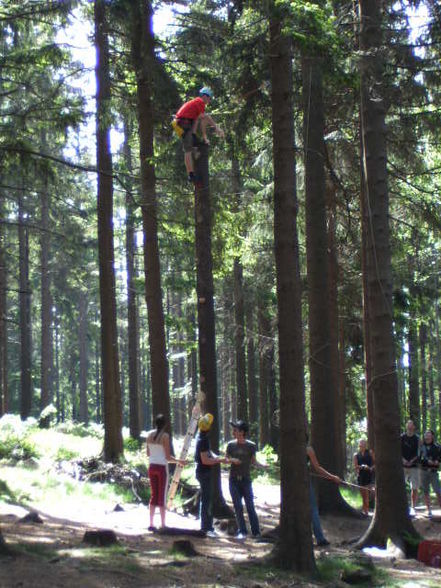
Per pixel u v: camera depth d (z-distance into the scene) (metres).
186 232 16.55
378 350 10.91
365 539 10.65
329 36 8.34
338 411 18.38
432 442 14.35
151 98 15.73
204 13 14.18
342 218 18.59
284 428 8.41
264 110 13.16
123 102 17.30
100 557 7.91
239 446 11.38
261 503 16.33
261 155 16.89
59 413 58.47
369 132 11.35
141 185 15.52
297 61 13.77
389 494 10.57
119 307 47.19
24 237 33.81
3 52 17.22
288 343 8.48
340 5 13.68
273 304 24.62
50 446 19.28
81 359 49.28
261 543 10.55
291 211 8.70
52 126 12.67
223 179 15.07
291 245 8.65
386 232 11.20
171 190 15.13
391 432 10.71
